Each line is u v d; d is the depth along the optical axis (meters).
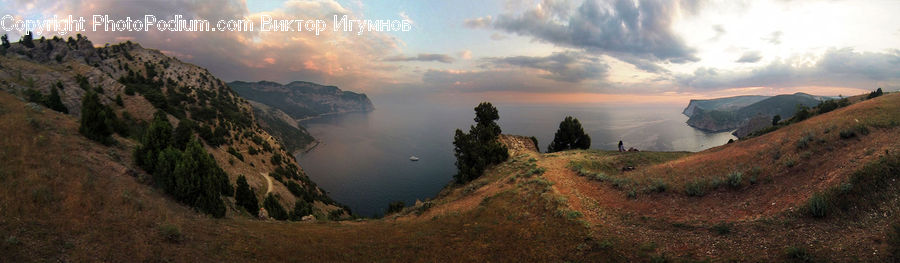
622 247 15.62
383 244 19.20
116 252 12.26
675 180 23.16
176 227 15.58
